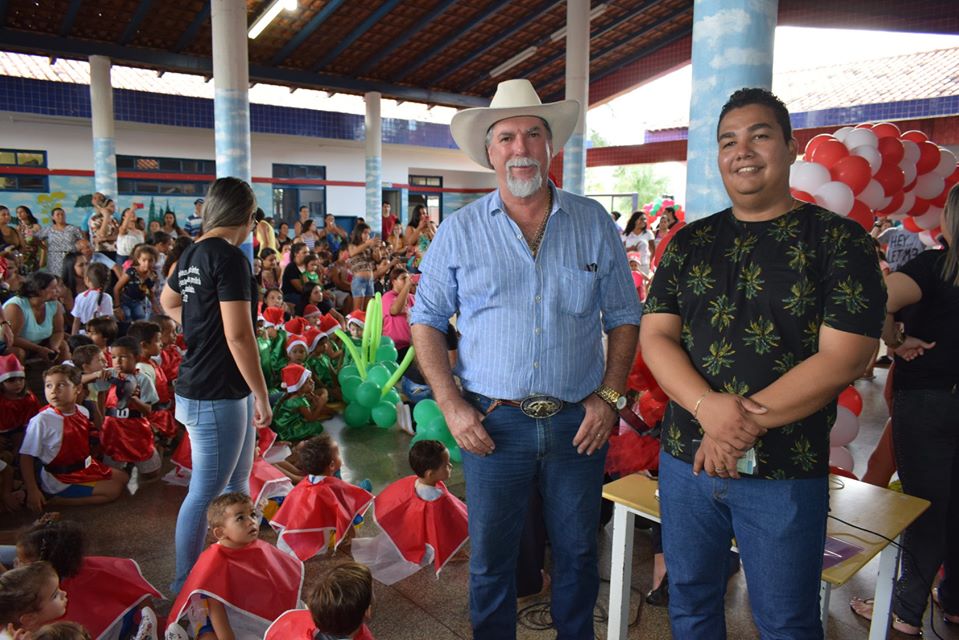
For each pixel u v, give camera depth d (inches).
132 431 144.6
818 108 550.0
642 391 117.5
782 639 56.9
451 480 148.9
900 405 90.0
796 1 473.4
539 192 70.0
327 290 327.6
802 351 55.3
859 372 52.7
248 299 92.6
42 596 69.8
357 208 666.2
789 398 52.7
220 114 287.6
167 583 106.3
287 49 477.7
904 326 89.4
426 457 109.7
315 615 71.7
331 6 423.8
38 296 205.3
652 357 61.5
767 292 55.9
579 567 74.7
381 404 184.1
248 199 95.8
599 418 69.9
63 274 267.7
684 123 654.5
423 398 194.2
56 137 502.9
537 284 69.3
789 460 55.4
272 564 91.4
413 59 532.7
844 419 119.7
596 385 73.1
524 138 69.2
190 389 93.6
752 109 56.6
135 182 537.0
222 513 87.7
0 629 68.4
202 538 98.8
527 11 476.1
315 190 642.2
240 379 96.0
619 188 1283.2
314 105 643.5
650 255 407.5
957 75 518.9
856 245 54.1
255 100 601.6
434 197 749.3
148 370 159.5
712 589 63.1
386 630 95.6
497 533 72.9
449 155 732.0
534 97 71.1
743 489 56.9
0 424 142.6
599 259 71.4
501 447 70.5
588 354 72.1
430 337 73.0
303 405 174.7
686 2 525.0
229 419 95.3
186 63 458.6
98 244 299.9
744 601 102.9
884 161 124.3
